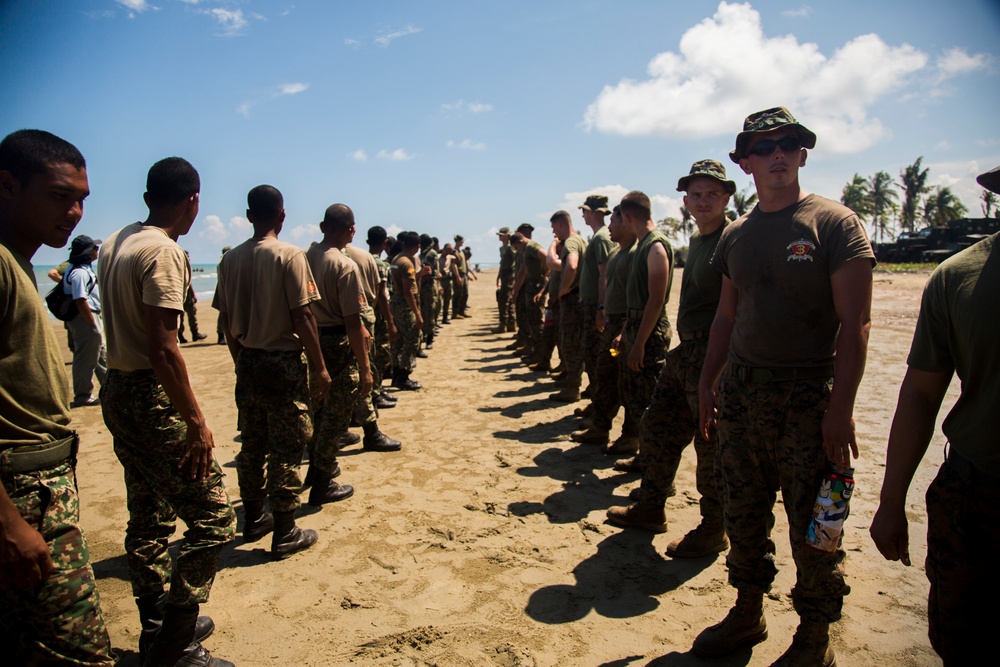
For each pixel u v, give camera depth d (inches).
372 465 206.5
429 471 200.4
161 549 109.3
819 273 92.4
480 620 116.9
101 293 103.2
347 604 122.9
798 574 97.0
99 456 219.0
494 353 458.0
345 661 105.3
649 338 180.1
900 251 1459.2
